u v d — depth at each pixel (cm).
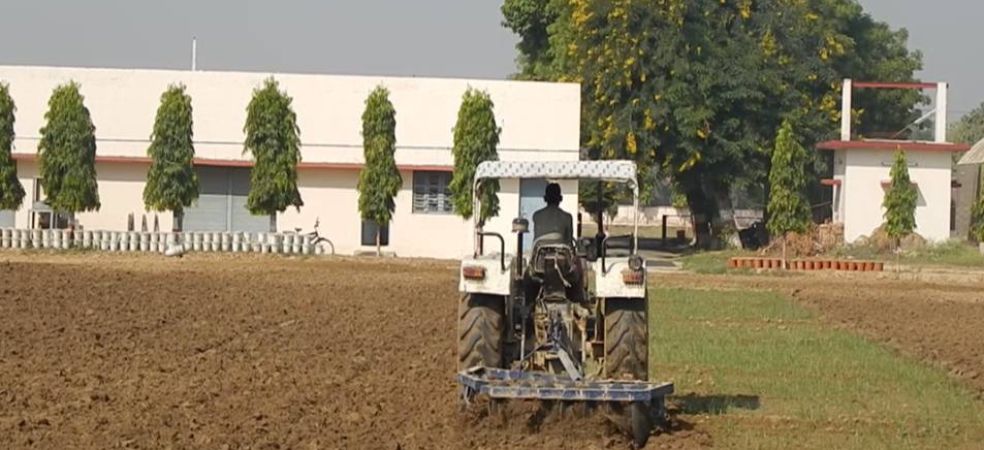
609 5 5406
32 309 2403
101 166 4925
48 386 1536
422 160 5038
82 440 1220
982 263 4591
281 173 4591
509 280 1377
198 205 5000
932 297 3422
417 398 1513
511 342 1441
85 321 2241
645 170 5547
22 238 4472
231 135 4988
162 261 4081
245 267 3869
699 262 4797
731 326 2544
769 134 5625
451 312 2617
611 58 5400
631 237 1449
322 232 4994
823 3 6288
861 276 4238
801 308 2984
